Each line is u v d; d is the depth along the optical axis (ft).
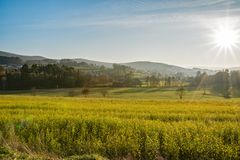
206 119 99.50
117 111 120.98
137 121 82.58
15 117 88.53
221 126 74.90
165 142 57.21
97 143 57.26
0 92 407.44
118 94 386.32
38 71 499.10
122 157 53.67
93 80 502.79
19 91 419.13
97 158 42.86
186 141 58.59
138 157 54.34
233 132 67.72
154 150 54.29
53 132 68.28
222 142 57.82
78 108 129.18
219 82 504.02
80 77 488.44
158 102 187.62
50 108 129.39
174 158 53.83
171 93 399.65
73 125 74.95
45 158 42.37
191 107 142.51
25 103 148.36
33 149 54.44
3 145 49.47
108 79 532.32
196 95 379.76
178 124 78.28
